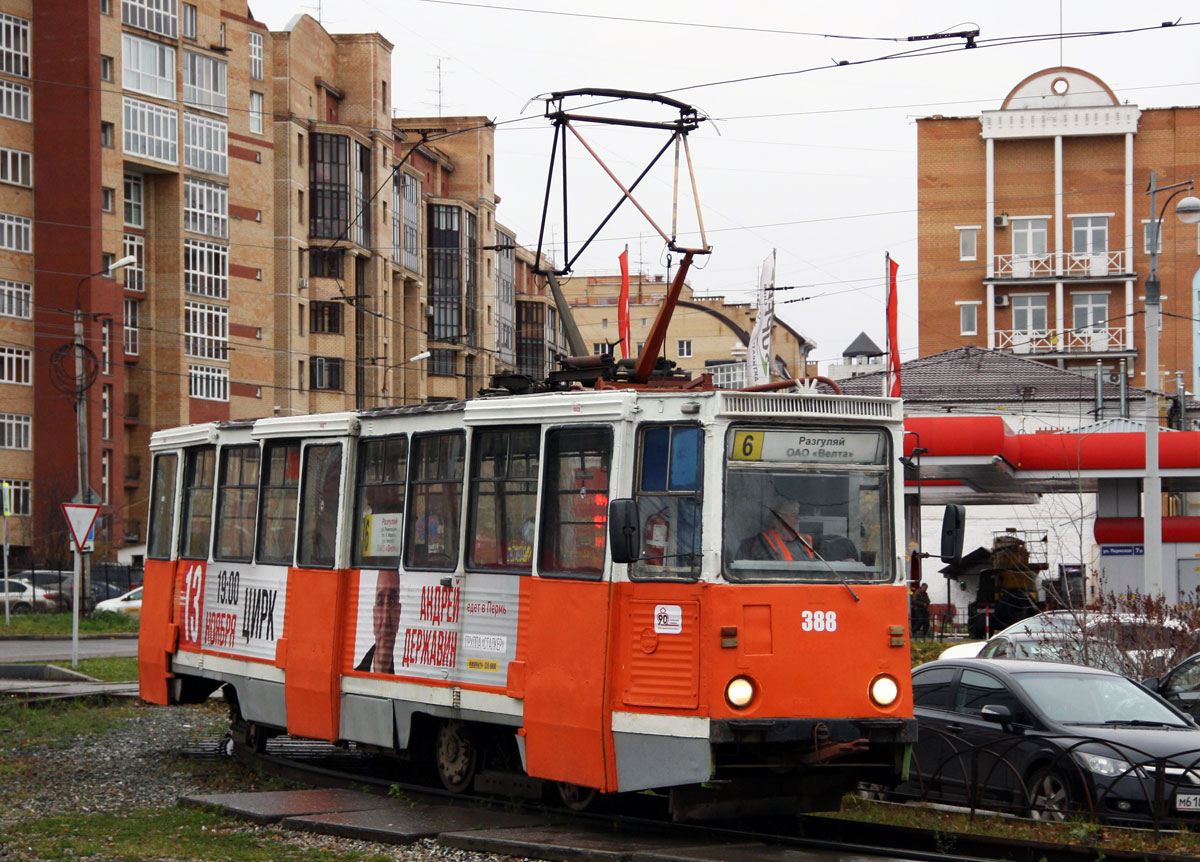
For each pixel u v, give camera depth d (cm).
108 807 1343
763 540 1098
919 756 1355
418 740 1398
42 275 6119
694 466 1102
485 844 1077
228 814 1259
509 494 1254
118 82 6356
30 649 3484
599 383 1302
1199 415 5781
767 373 2888
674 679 1079
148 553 1914
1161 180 7419
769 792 1128
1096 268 7419
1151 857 991
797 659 1084
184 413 6625
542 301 9975
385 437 1441
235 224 6981
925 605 3716
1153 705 1316
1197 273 7344
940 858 988
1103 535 3625
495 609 1248
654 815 1216
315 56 7500
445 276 8469
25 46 6150
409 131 8188
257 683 1591
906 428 3559
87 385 3959
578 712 1139
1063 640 1922
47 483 5862
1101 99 7500
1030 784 1251
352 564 1467
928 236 7662
